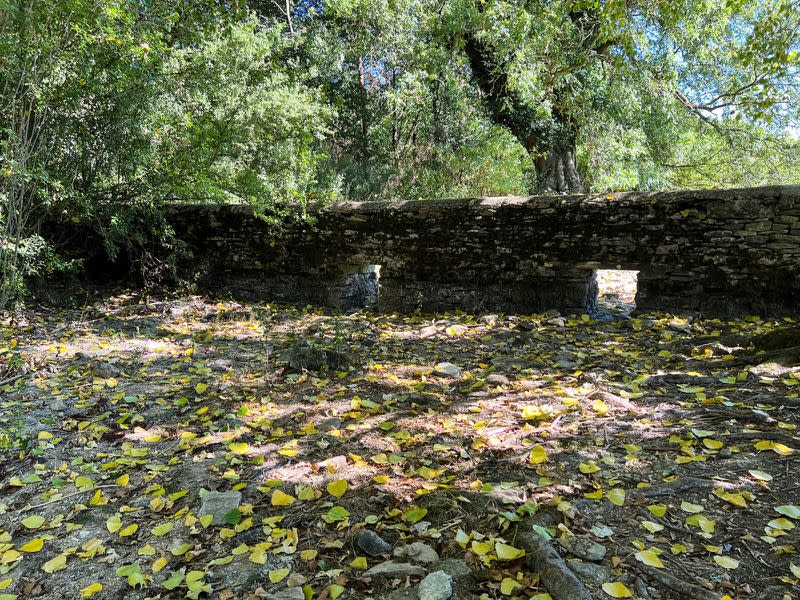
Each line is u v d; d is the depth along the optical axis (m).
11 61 5.08
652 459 2.80
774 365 3.77
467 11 9.78
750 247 5.52
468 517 2.41
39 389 4.27
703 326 5.44
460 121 13.83
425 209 6.79
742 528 2.23
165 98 7.98
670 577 1.97
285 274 7.76
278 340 5.74
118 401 4.02
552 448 2.96
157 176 7.07
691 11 8.77
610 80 10.34
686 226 5.75
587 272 6.36
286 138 8.98
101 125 6.61
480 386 4.08
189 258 8.14
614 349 4.89
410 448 3.13
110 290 7.92
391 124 14.48
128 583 2.18
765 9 8.70
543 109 9.61
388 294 7.19
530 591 1.96
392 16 12.29
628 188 10.43
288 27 14.70
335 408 3.76
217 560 2.25
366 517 2.46
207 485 2.85
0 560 2.35
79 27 5.26
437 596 1.92
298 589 2.03
